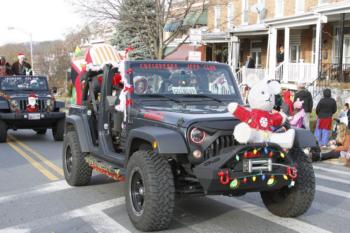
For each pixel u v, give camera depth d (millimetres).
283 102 14555
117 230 5914
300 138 5887
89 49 8500
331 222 6324
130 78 6801
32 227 6102
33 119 14805
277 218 6441
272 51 26938
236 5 33812
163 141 5414
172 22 22234
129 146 6105
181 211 6766
